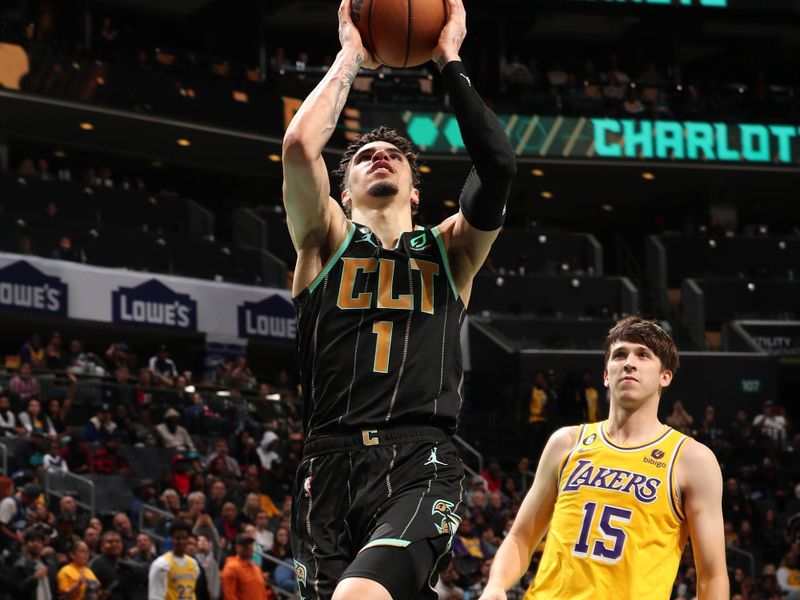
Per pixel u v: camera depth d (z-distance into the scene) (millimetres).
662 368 5785
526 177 39938
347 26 5273
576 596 5539
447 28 5254
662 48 44406
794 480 29719
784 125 40031
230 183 39312
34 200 31422
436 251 5172
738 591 21531
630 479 5633
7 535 15000
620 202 42344
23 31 32625
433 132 37219
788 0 42438
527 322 34250
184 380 25172
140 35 37812
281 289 32281
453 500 4875
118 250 30844
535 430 29375
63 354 24875
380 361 4980
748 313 37125
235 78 35938
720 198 41156
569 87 39750
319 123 4996
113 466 20516
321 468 4961
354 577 4543
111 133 35031
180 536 14000
